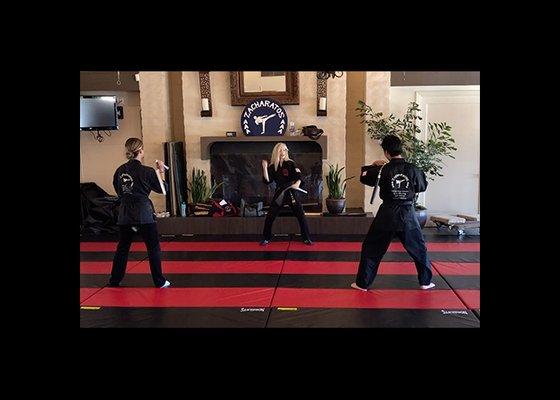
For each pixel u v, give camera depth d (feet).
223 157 25.54
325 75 23.76
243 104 24.76
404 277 16.47
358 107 26.61
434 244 21.09
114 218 24.99
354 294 14.76
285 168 20.79
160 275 15.62
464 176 25.30
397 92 24.86
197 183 25.08
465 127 24.93
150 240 15.43
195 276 16.97
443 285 15.52
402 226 14.48
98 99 25.77
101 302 14.40
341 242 21.83
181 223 24.12
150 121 25.63
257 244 21.70
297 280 16.28
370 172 15.51
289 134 24.84
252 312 13.39
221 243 22.03
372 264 14.93
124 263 15.85
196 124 25.35
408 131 23.31
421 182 14.55
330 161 24.94
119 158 27.58
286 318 12.92
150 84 25.38
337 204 23.98
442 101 24.86
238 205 25.82
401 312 13.21
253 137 24.41
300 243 21.76
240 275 16.99
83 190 25.54
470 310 13.35
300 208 21.22
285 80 24.40
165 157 24.47
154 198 26.02
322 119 24.77
